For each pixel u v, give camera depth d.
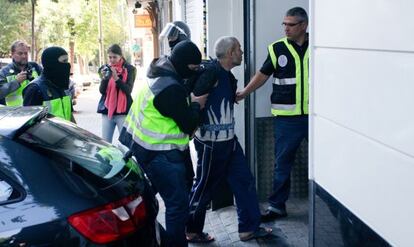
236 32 5.44
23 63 5.93
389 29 1.99
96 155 3.05
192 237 4.70
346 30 2.37
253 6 5.26
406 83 1.89
